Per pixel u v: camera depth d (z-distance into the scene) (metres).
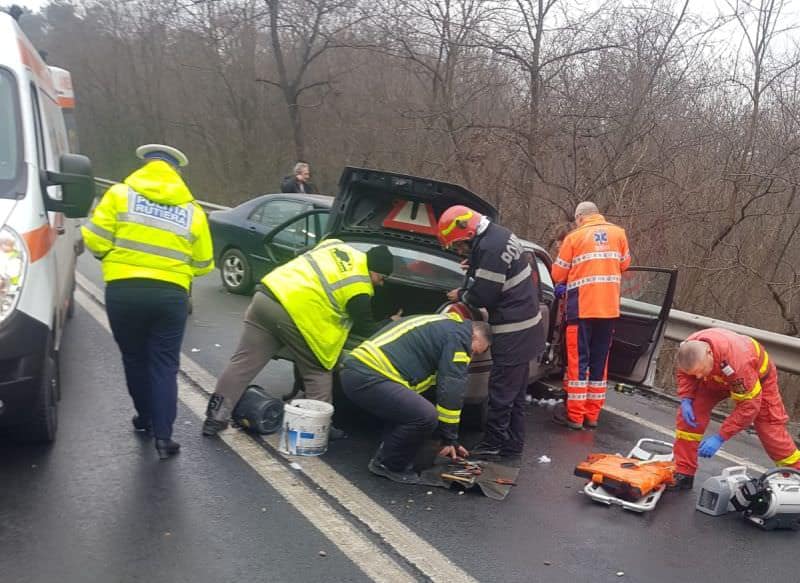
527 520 4.24
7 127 4.57
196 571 3.41
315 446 4.84
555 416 6.18
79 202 4.64
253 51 22.42
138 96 30.52
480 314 5.20
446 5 13.81
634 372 6.62
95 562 3.42
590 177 11.80
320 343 4.92
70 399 5.50
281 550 3.65
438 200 5.63
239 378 5.02
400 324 4.63
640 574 3.74
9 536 3.58
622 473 4.54
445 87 14.39
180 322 4.53
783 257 12.65
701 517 4.48
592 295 5.84
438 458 4.99
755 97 12.41
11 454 4.50
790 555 4.07
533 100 12.27
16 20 5.50
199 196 25.62
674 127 12.50
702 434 4.87
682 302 12.38
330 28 18.48
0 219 4.09
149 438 4.89
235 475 4.45
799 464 4.87
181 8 20.20
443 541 3.90
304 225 9.27
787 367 6.81
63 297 5.69
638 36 12.09
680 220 11.97
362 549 3.73
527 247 6.68
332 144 21.03
